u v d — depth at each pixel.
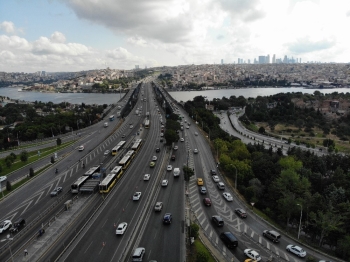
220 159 134.50
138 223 82.75
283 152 189.00
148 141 180.75
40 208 93.94
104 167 131.62
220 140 162.38
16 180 121.00
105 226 81.06
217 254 70.12
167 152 157.50
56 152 161.50
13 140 195.50
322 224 84.00
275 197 106.25
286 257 70.81
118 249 69.88
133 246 71.25
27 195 104.94
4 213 91.44
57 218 86.06
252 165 132.88
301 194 102.94
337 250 79.62
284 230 89.19
